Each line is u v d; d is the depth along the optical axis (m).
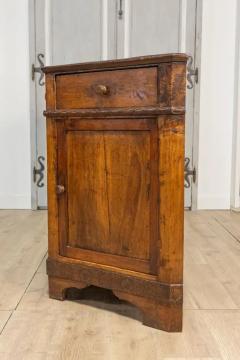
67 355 1.27
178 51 3.54
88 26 3.51
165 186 1.39
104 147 1.52
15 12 3.51
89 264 1.59
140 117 1.42
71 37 3.51
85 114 1.53
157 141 1.40
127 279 1.49
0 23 3.52
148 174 1.43
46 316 1.54
